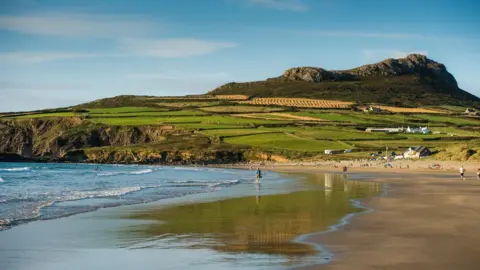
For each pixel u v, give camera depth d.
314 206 32.69
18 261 17.22
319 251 18.19
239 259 17.14
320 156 139.88
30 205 32.78
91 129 184.88
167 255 17.98
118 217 27.62
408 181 59.62
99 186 53.25
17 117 198.25
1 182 60.59
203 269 15.90
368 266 15.89
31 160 157.00
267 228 23.61
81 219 26.77
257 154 149.88
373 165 111.50
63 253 18.44
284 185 55.03
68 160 161.38
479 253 17.66
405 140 157.88
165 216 28.16
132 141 179.25
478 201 34.69
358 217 26.88
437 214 27.86
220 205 33.91
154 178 71.75
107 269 16.16
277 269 15.69
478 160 101.25
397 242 19.73
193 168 121.31
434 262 16.38
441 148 126.62
